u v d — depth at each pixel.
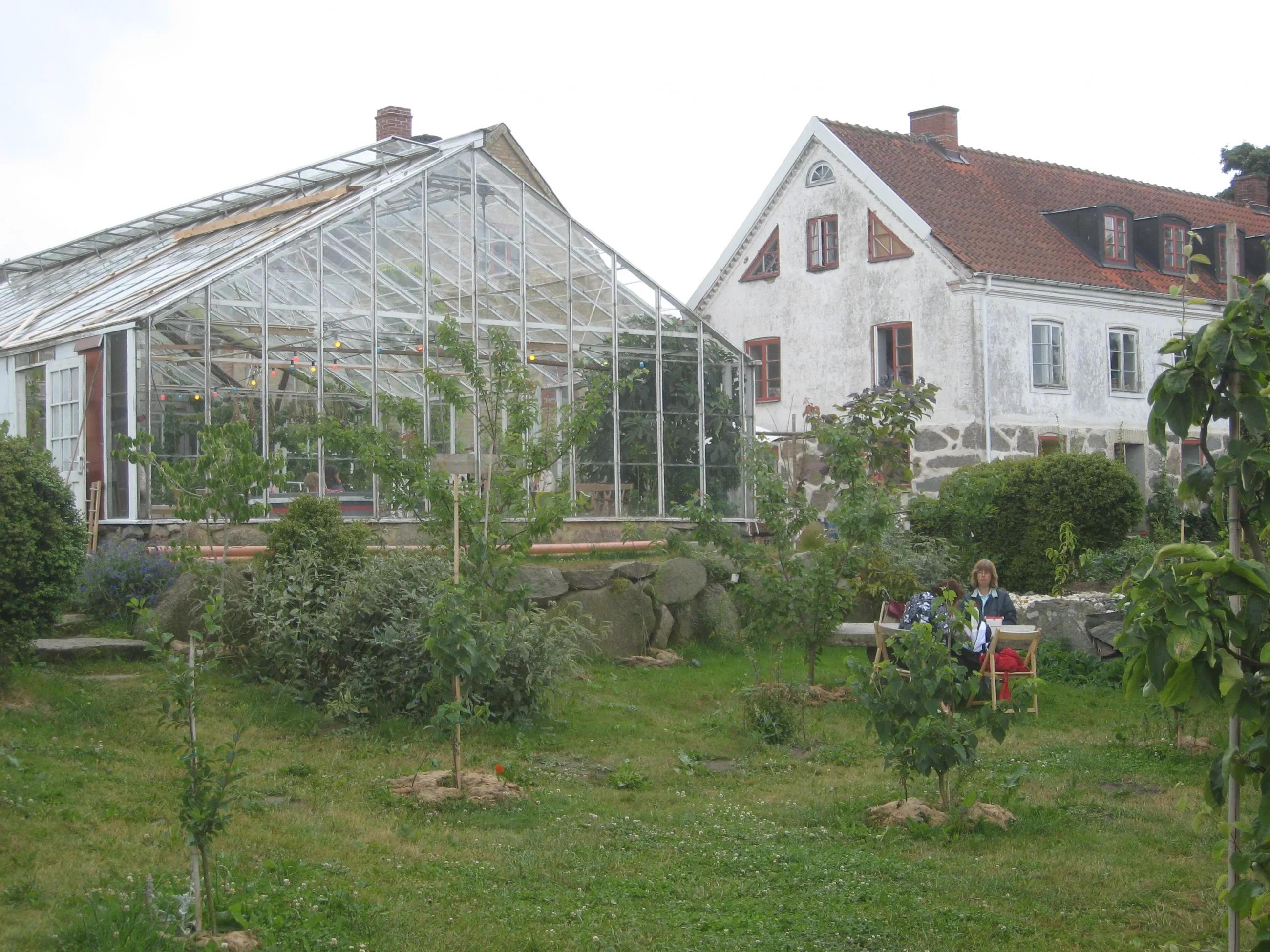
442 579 12.78
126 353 17.66
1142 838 8.91
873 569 17.48
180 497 9.28
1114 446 28.12
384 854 8.15
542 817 9.27
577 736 12.12
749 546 15.17
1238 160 48.28
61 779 9.15
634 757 11.40
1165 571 4.91
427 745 11.37
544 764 11.00
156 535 17.05
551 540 19.61
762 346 30.45
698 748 11.84
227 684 12.65
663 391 22.34
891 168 28.45
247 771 9.95
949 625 10.09
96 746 10.18
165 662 7.46
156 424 17.62
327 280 19.48
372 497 19.17
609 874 7.92
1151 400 5.38
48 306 22.50
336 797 9.50
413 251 20.38
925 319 26.84
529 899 7.41
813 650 14.64
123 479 17.58
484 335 21.00
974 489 19.50
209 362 18.23
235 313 18.52
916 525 20.47
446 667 10.10
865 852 8.52
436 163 20.64
